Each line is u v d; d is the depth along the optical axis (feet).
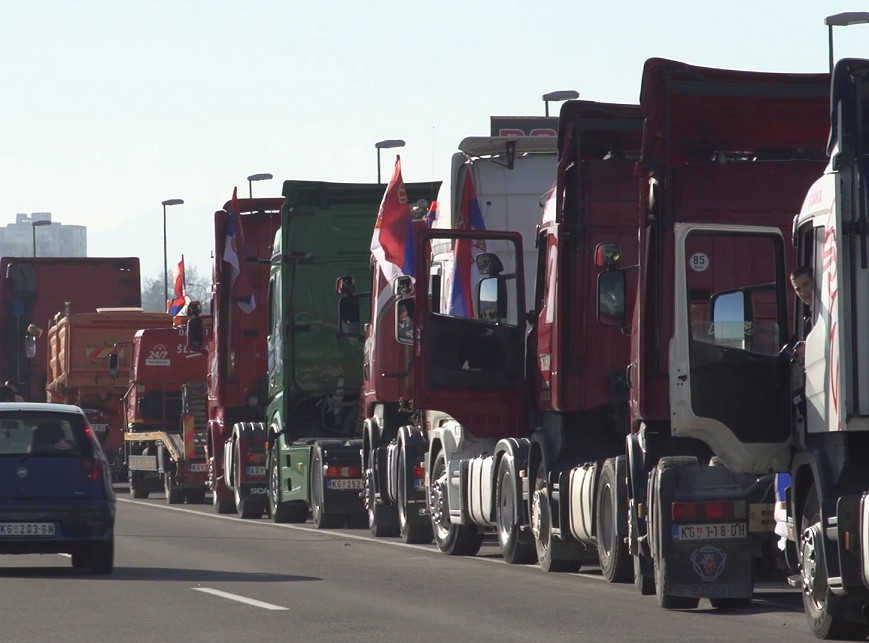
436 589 143.84
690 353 125.39
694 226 127.24
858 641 108.06
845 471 109.29
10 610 126.11
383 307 210.18
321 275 249.34
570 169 157.58
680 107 136.05
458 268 177.17
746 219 138.82
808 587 111.55
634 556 137.49
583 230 156.97
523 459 169.17
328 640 108.47
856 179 106.73
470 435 186.19
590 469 151.33
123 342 381.81
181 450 324.19
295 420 252.83
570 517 155.84
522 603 131.75
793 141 140.46
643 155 133.80
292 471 249.96
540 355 164.55
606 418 160.76
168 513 288.92
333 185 247.29
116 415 382.42
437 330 176.04
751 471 125.49
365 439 222.48
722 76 134.10
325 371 250.98
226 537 218.38
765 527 126.11
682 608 128.16
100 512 156.76
